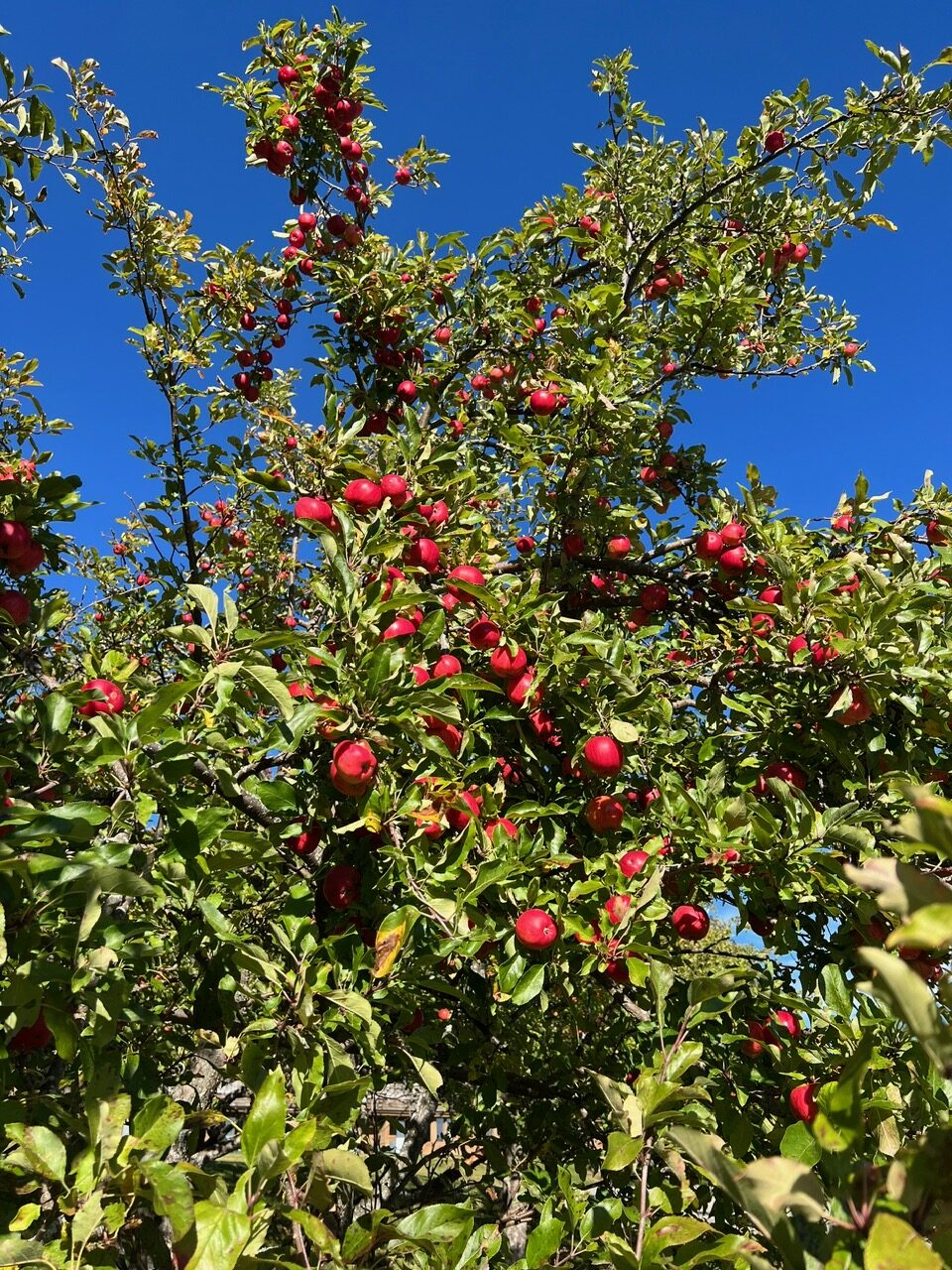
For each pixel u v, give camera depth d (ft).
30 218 5.39
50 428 6.71
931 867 4.84
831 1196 2.29
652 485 9.45
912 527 6.87
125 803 3.95
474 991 5.89
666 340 8.91
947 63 7.84
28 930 3.50
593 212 9.59
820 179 9.12
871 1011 4.43
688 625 8.07
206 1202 3.00
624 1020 6.40
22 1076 3.94
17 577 5.09
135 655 8.38
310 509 5.51
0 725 4.43
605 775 5.46
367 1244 3.34
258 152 9.14
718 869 5.24
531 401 7.92
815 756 6.17
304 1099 3.72
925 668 5.48
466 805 4.67
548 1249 3.70
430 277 8.77
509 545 9.20
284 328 9.52
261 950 4.23
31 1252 2.90
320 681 4.82
